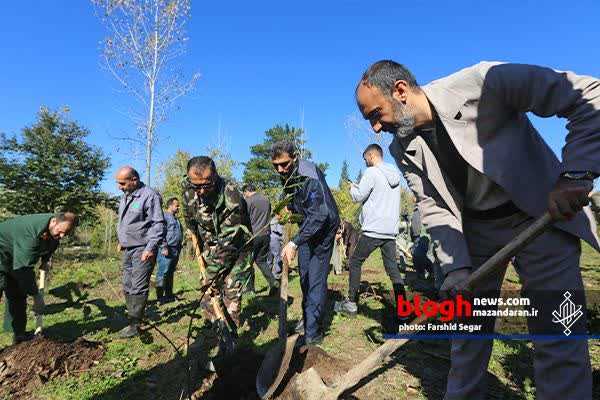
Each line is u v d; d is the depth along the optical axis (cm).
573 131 153
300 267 437
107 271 1115
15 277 447
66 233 466
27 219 441
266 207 644
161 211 505
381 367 352
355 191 505
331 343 421
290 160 374
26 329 539
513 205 192
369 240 498
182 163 1523
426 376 336
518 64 170
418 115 191
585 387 168
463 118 180
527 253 182
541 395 178
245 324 503
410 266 1050
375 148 516
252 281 689
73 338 485
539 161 183
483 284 211
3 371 359
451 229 210
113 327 541
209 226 383
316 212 362
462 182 207
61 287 829
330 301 615
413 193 233
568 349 171
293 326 482
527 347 386
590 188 146
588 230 176
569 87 156
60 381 360
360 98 196
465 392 213
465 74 180
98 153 1458
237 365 304
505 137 179
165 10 1198
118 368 385
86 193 1400
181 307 651
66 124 1391
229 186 366
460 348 216
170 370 373
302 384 249
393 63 190
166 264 700
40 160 1349
